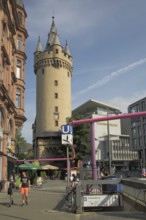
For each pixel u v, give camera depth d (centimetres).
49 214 1432
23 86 3988
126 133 11925
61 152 7738
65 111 9050
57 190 3191
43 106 8975
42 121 8912
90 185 1670
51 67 9112
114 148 10500
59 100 8981
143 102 10369
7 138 3045
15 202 1988
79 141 7406
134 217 1220
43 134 8812
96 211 1617
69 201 1619
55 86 9031
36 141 9019
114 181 1686
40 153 8725
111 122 10788
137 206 1514
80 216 1366
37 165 4188
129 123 11031
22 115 3900
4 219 1267
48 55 9094
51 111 8869
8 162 3262
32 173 4275
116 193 1670
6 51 2927
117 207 1655
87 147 7494
